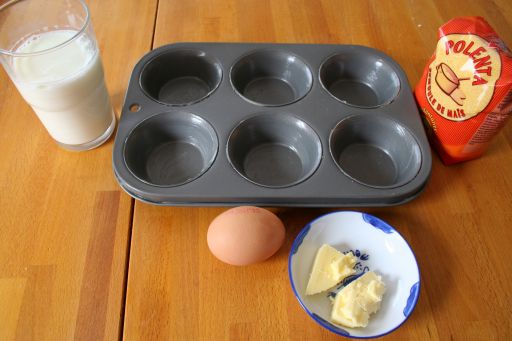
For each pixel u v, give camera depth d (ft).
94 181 2.01
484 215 1.97
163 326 1.61
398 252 1.77
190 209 1.93
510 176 2.11
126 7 2.83
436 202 2.00
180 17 2.80
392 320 1.60
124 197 1.96
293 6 2.92
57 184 1.98
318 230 1.82
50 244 1.80
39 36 1.94
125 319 1.62
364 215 1.82
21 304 1.64
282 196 1.80
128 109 2.09
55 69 1.78
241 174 1.88
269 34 2.73
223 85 2.24
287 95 2.45
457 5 2.96
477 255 1.84
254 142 2.20
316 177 1.88
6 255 1.76
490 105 1.77
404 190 1.85
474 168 2.13
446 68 1.91
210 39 2.68
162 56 2.36
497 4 2.97
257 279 1.75
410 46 2.70
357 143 2.24
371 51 2.47
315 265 1.70
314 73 2.32
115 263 1.76
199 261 1.78
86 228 1.85
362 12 2.90
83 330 1.59
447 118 1.97
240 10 2.87
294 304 1.69
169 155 2.14
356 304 1.57
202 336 1.60
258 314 1.66
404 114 2.15
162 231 1.86
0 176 1.99
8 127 2.18
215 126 2.06
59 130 1.98
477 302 1.71
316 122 2.10
